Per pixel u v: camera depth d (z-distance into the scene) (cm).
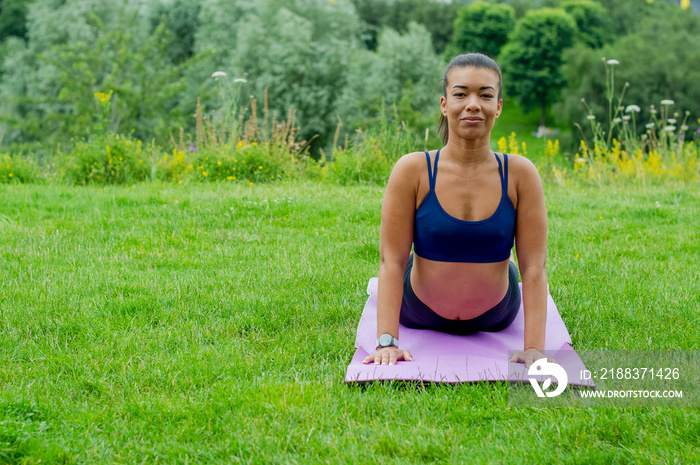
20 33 5172
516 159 307
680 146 997
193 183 879
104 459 226
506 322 345
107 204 686
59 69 3030
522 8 7625
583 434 237
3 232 549
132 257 489
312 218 632
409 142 988
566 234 589
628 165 963
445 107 319
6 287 410
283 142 986
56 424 249
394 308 310
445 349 320
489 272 316
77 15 3238
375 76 3178
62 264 468
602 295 408
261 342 336
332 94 3172
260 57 3105
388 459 223
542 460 222
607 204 733
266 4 3297
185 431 242
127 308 376
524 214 306
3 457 221
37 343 330
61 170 929
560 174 973
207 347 324
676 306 384
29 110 3155
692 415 248
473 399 268
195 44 4206
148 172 912
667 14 5169
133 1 3500
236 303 387
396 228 310
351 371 288
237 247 527
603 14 6631
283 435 238
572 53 4094
